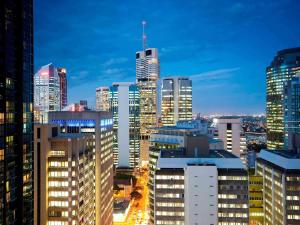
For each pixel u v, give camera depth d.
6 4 129.50
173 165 188.25
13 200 134.50
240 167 185.00
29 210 148.75
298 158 197.88
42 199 180.00
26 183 145.12
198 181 178.38
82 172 197.25
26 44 145.25
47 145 181.25
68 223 181.88
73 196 183.75
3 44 127.06
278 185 198.25
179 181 182.00
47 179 182.38
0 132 123.88
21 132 140.00
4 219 126.12
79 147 192.75
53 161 183.12
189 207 178.62
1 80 125.50
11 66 133.62
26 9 145.62
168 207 182.12
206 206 178.25
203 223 178.00
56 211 183.00
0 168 123.56
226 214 178.88
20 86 140.12
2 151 125.06
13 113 135.12
